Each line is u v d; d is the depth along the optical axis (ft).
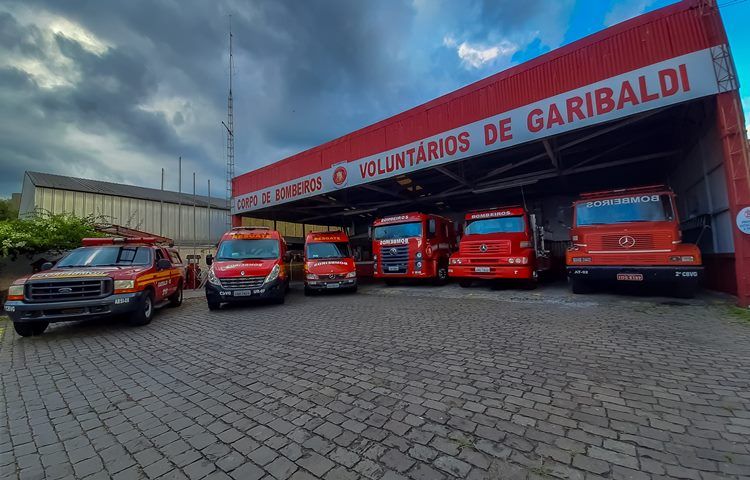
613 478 6.75
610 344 15.21
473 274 35.14
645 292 29.40
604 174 47.78
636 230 25.67
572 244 29.53
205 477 7.43
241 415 10.30
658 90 23.20
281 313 27.81
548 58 27.71
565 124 26.78
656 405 9.62
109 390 12.90
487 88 31.07
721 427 8.41
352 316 24.91
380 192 53.47
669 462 7.14
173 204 85.25
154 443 9.00
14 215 96.02
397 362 14.14
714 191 27.09
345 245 43.32
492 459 7.50
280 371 13.91
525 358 13.87
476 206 66.33
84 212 73.26
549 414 9.36
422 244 41.63
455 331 18.83
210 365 15.28
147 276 25.54
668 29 23.04
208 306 32.19
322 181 45.55
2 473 7.90
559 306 24.77
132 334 22.26
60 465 8.18
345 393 11.40
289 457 8.00
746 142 21.20
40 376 14.75
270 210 57.88
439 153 34.30
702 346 14.51
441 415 9.57
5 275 39.04
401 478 7.03
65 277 21.83
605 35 25.23
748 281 21.09
